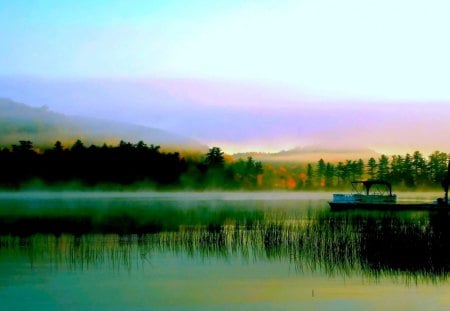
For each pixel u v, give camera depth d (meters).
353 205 50.62
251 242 27.84
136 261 24.00
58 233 35.16
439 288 18.69
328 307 16.56
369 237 24.42
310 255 23.83
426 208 47.91
